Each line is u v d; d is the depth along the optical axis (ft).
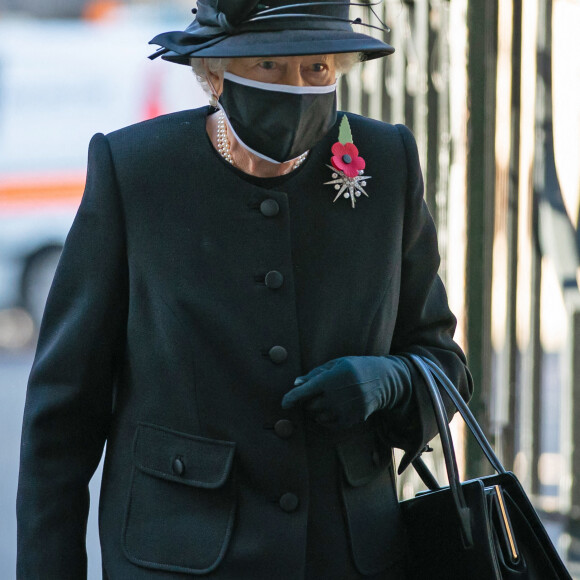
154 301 24.66
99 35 114.83
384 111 45.01
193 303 24.35
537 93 51.26
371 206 25.35
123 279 25.26
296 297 24.64
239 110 23.57
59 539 25.17
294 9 23.03
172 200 24.75
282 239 24.63
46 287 119.44
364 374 23.76
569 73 59.11
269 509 24.17
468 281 41.34
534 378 54.49
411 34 43.21
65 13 115.24
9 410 96.99
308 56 23.17
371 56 24.68
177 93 114.62
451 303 41.57
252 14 22.98
